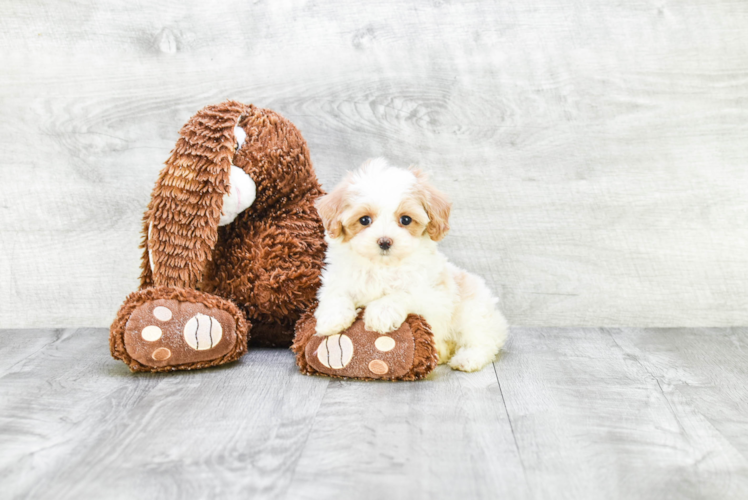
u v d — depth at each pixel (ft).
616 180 7.78
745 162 7.68
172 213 6.02
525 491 3.75
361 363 5.62
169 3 7.65
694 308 7.93
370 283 5.79
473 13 7.63
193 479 3.84
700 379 5.87
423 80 7.73
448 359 6.29
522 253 7.91
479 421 4.77
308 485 3.78
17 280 8.02
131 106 7.78
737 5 7.48
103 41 7.70
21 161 7.84
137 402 5.13
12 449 4.25
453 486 3.80
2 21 7.63
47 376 5.85
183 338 5.78
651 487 3.82
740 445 4.43
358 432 4.54
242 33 7.72
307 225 6.55
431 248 6.03
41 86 7.73
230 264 6.49
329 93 7.76
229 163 6.08
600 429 4.67
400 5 7.64
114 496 3.65
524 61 7.66
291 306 6.39
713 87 7.60
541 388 5.56
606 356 6.63
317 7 7.67
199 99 7.79
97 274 8.02
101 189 7.89
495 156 7.79
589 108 7.69
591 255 7.89
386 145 7.80
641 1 7.54
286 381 5.67
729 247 7.82
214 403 5.11
